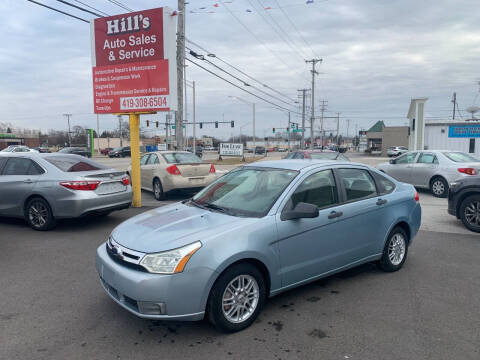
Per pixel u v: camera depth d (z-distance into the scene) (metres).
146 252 3.21
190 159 11.62
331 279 4.69
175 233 3.41
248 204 3.94
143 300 3.08
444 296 4.18
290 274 3.75
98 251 3.77
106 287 3.57
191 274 3.10
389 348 3.13
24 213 7.12
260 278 3.51
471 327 3.48
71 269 5.05
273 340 3.26
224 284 3.25
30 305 3.96
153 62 9.01
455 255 5.67
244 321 3.42
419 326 3.50
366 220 4.45
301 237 3.80
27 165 7.21
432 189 11.91
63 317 3.69
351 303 3.99
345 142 160.88
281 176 4.19
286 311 3.81
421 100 27.70
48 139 112.94
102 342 3.24
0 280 4.66
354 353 3.06
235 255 3.26
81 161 7.52
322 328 3.47
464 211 7.20
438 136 32.12
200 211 4.03
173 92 9.04
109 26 9.30
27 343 3.22
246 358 3.00
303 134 59.53
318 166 4.32
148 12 8.86
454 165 11.33
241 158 47.66
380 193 4.77
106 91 9.57
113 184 7.35
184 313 3.12
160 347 3.16
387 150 56.41
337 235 4.14
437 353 3.06
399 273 4.90
